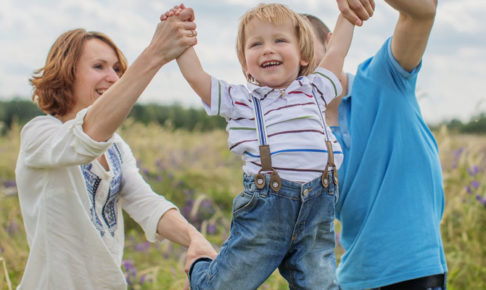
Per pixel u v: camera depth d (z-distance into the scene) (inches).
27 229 100.8
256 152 86.6
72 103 105.9
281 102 89.4
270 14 92.7
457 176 232.4
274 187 84.8
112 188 105.5
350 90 110.7
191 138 501.7
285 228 86.0
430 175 100.3
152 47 89.4
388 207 98.8
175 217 110.5
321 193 87.8
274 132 86.8
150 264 201.6
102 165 107.7
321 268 88.4
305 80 92.0
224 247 89.4
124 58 111.3
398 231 97.3
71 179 96.4
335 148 92.2
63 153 90.9
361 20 99.1
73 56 103.0
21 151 100.1
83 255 97.6
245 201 86.8
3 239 200.4
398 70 99.6
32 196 99.5
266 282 162.7
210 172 351.6
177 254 213.2
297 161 85.9
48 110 105.7
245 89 90.7
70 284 96.3
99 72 104.7
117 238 107.5
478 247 188.7
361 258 100.1
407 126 100.4
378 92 102.4
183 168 356.2
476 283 172.9
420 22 91.5
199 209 267.6
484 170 244.4
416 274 95.0
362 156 102.1
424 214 97.9
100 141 90.4
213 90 89.4
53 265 95.8
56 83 103.0
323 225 89.2
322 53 112.0
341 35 101.1
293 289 90.0
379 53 103.0
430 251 96.0
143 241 230.4
